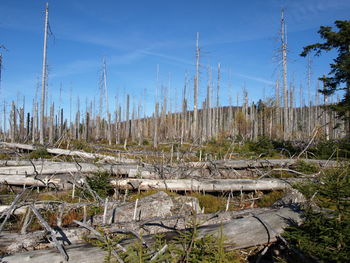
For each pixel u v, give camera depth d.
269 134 31.52
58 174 10.09
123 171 10.00
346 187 4.01
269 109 32.88
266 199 8.34
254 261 4.55
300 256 3.92
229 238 4.52
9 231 5.52
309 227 4.33
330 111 16.44
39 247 4.50
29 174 9.49
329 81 15.54
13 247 4.39
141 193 8.77
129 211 6.16
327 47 15.48
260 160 11.54
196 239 4.02
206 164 11.27
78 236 4.79
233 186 8.94
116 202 7.00
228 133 31.09
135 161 13.20
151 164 11.67
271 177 10.26
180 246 4.07
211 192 9.46
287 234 4.42
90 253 3.80
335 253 3.62
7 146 16.95
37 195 8.27
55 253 3.80
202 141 26.70
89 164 10.39
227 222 5.14
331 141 14.83
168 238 4.45
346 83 15.02
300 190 5.61
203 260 3.51
